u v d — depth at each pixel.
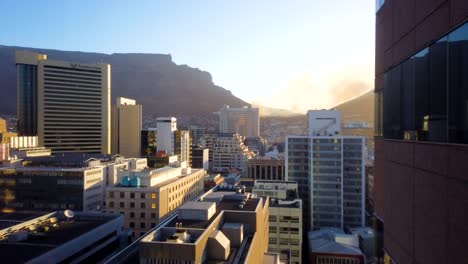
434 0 15.78
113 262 45.03
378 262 25.25
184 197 136.50
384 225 23.47
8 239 64.88
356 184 138.25
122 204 110.25
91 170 140.12
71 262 64.56
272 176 193.00
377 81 25.89
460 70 13.53
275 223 106.44
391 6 22.22
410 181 18.53
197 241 41.91
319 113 166.00
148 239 43.38
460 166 13.33
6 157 187.50
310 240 111.38
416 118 17.83
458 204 13.42
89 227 76.62
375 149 26.41
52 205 134.12
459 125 13.54
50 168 139.62
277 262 69.62
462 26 13.33
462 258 13.08
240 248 51.88
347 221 138.50
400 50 20.31
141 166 198.88
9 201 135.50
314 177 136.88
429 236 16.00
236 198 76.44
